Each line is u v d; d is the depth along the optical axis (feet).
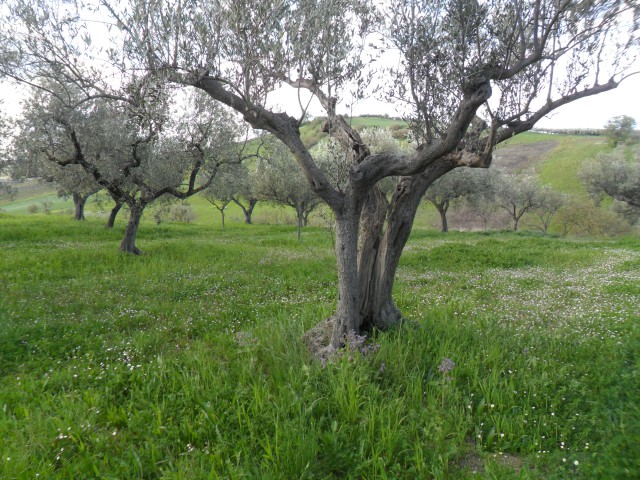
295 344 21.04
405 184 22.79
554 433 14.47
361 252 23.20
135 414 15.21
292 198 95.96
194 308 30.14
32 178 76.13
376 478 12.15
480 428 14.89
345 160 20.75
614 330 24.88
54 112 44.37
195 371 18.85
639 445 12.51
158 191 54.75
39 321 25.66
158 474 12.48
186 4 17.66
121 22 17.35
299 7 18.02
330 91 19.21
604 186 129.29
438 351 20.52
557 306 32.86
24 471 11.79
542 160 216.54
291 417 15.06
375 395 15.76
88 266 45.47
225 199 120.47
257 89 18.72
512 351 21.06
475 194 127.03
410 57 19.21
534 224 171.01
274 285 38.40
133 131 44.91
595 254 62.03
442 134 18.90
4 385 17.89
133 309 29.45
